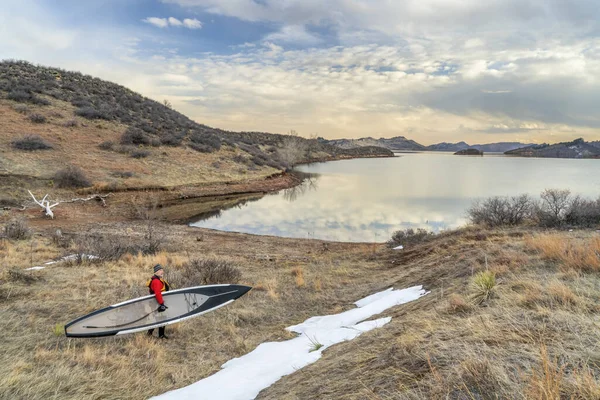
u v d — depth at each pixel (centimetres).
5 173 3116
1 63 6738
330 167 9331
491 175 7188
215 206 3578
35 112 4859
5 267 1190
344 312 872
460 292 661
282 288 1183
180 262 1426
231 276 1223
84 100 5866
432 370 312
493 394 274
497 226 1680
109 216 2823
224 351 713
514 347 347
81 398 492
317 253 1923
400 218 3031
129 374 586
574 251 762
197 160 5119
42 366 584
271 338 766
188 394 501
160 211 3195
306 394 396
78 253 1416
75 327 712
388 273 1277
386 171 8262
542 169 9612
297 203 3819
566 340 347
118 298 970
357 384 369
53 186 3206
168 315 812
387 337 503
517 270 730
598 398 240
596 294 488
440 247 1427
